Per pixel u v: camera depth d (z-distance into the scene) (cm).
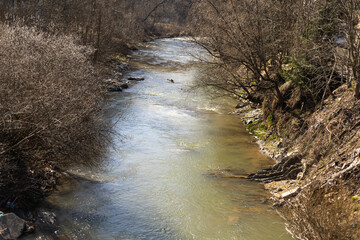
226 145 1241
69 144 798
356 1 934
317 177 822
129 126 1361
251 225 732
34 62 794
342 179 739
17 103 690
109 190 847
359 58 941
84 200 786
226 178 966
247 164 1078
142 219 737
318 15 1166
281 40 1298
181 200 828
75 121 783
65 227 682
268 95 1423
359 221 600
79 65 982
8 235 605
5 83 698
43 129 695
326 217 621
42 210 715
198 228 718
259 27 1300
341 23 1105
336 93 1081
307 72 1180
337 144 872
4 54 761
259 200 845
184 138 1286
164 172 978
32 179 768
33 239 623
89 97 924
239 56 1365
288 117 1228
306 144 1006
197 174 981
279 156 1109
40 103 721
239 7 1360
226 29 1362
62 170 902
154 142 1215
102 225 704
